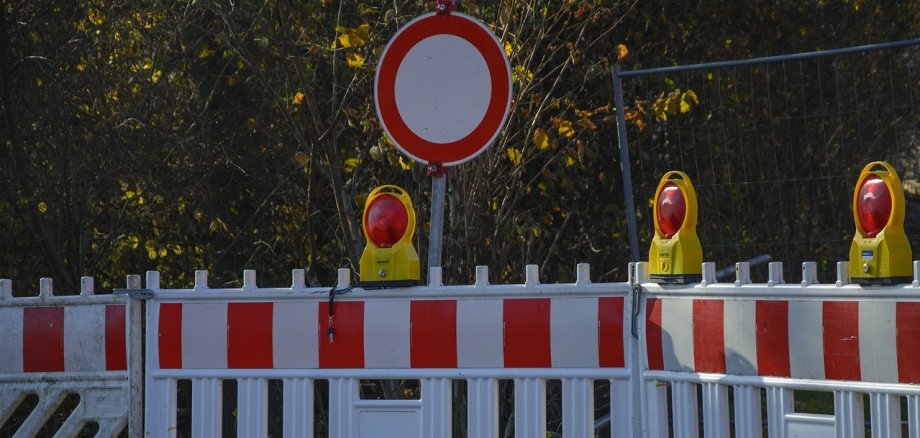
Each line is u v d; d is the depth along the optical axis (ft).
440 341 53.21
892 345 43.91
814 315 46.32
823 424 46.55
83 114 94.27
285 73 86.02
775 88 78.13
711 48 108.58
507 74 54.80
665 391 51.39
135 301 56.03
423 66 55.47
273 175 97.40
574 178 97.30
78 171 93.50
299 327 54.65
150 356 56.03
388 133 55.31
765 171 78.33
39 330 56.80
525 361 52.37
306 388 54.65
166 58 96.02
